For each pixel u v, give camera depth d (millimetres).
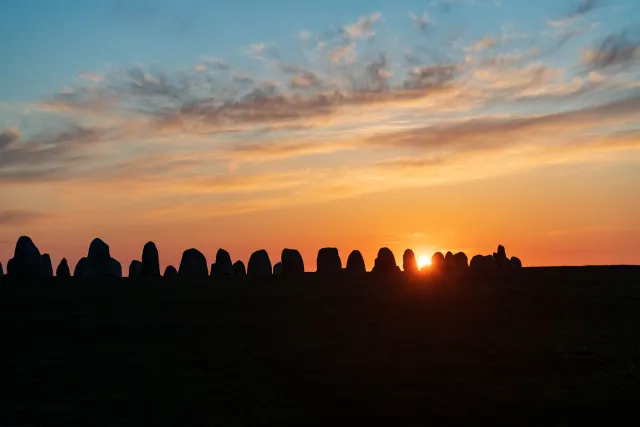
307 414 21547
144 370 25797
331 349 27344
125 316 32875
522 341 27641
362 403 22172
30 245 44375
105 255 46188
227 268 46469
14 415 21938
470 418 20922
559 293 35000
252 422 21078
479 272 41844
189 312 33281
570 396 22125
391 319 31172
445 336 28547
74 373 25672
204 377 24875
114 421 21391
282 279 40250
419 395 22625
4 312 33969
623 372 23938
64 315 33219
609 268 41969
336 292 36219
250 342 28562
